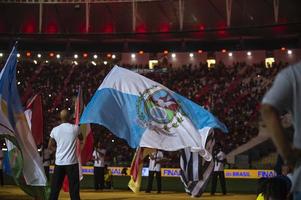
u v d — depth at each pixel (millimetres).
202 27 42812
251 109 33188
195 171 12406
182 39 42719
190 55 40719
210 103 34688
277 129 2691
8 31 43656
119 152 27219
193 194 12492
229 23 40812
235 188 20141
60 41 43719
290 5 40344
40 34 42875
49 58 41688
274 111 2738
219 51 41875
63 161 9375
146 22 43625
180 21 42031
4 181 21281
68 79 38906
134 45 44000
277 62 38781
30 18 43594
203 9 42094
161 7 42656
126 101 11305
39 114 13305
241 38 41875
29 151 10188
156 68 39781
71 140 9445
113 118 11086
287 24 39406
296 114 2816
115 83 11438
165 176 20750
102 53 41750
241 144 29750
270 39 42094
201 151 11523
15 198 13070
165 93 11531
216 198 15602
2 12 43156
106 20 43938
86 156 12844
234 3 41688
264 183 5500
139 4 42875
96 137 27562
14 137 9875
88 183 21859
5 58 40906
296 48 39406
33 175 10125
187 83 37812
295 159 2691
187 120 11352
